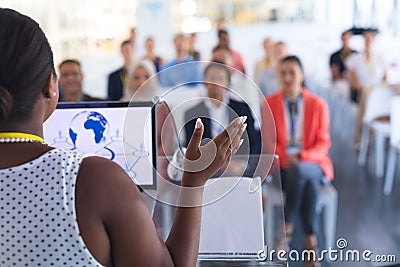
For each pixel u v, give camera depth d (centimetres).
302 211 270
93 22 336
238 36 323
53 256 59
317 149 288
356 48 302
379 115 296
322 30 308
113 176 61
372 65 300
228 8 323
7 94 60
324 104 295
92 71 331
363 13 300
